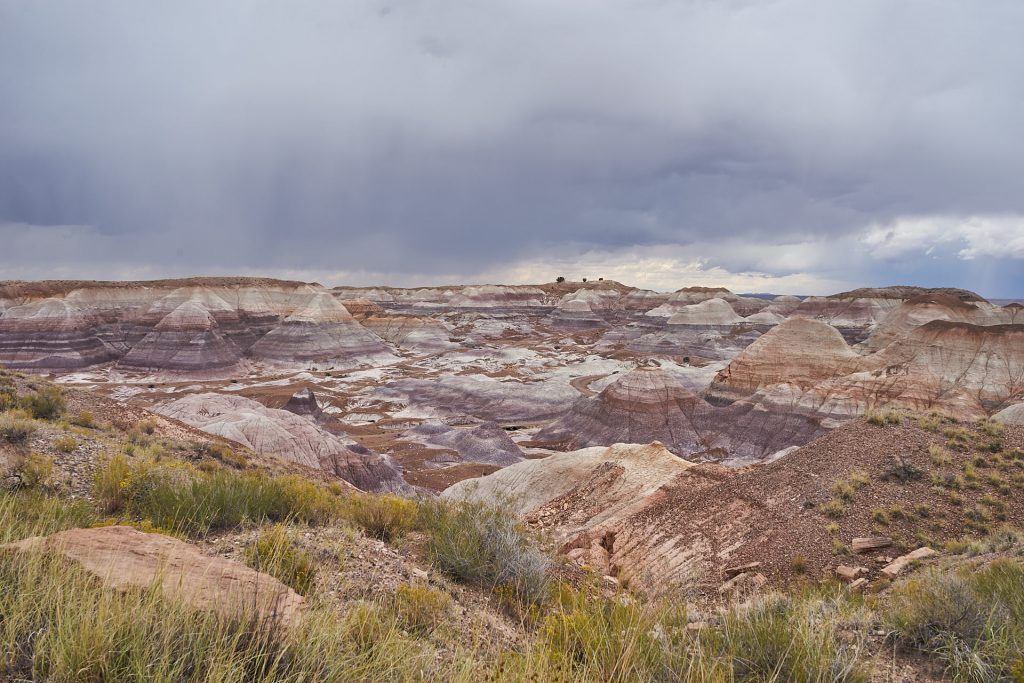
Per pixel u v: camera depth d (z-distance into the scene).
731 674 4.36
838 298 184.62
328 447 46.12
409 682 3.32
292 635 3.21
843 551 15.80
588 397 97.12
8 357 119.00
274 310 171.38
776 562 16.19
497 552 7.69
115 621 2.81
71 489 10.05
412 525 9.12
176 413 52.28
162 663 2.56
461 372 130.75
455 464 60.56
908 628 6.02
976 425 22.41
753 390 89.94
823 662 4.39
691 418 78.81
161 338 128.75
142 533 4.67
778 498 19.67
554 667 3.89
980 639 5.36
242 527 7.40
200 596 3.46
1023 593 6.46
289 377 126.69
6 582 3.18
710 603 11.70
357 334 154.50
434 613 5.26
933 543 15.73
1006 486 17.73
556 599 7.17
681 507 21.61
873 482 19.03
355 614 4.12
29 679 2.54
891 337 122.12
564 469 32.75
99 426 20.56
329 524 8.22
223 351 131.12
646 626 5.06
